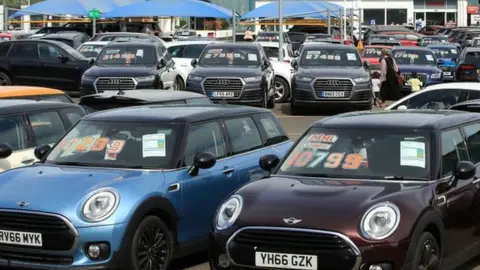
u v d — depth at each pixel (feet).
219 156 27.45
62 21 134.31
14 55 83.35
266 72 71.77
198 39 104.73
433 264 21.39
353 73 70.59
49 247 22.97
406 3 221.66
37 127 32.07
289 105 79.15
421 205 21.26
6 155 28.35
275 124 31.32
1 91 36.47
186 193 25.40
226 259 21.25
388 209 20.62
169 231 24.86
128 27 131.03
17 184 24.39
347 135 24.66
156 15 109.09
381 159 23.54
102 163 26.07
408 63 89.61
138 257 23.47
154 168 25.44
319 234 20.17
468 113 26.99
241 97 68.49
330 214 20.53
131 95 39.06
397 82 79.61
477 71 83.56
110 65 69.72
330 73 70.28
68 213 22.82
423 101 45.32
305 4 124.98
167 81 70.69
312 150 24.70
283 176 23.90
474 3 227.20
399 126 24.31
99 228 22.74
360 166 23.56
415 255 20.48
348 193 21.63
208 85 68.54
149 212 23.99
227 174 27.17
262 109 31.04
